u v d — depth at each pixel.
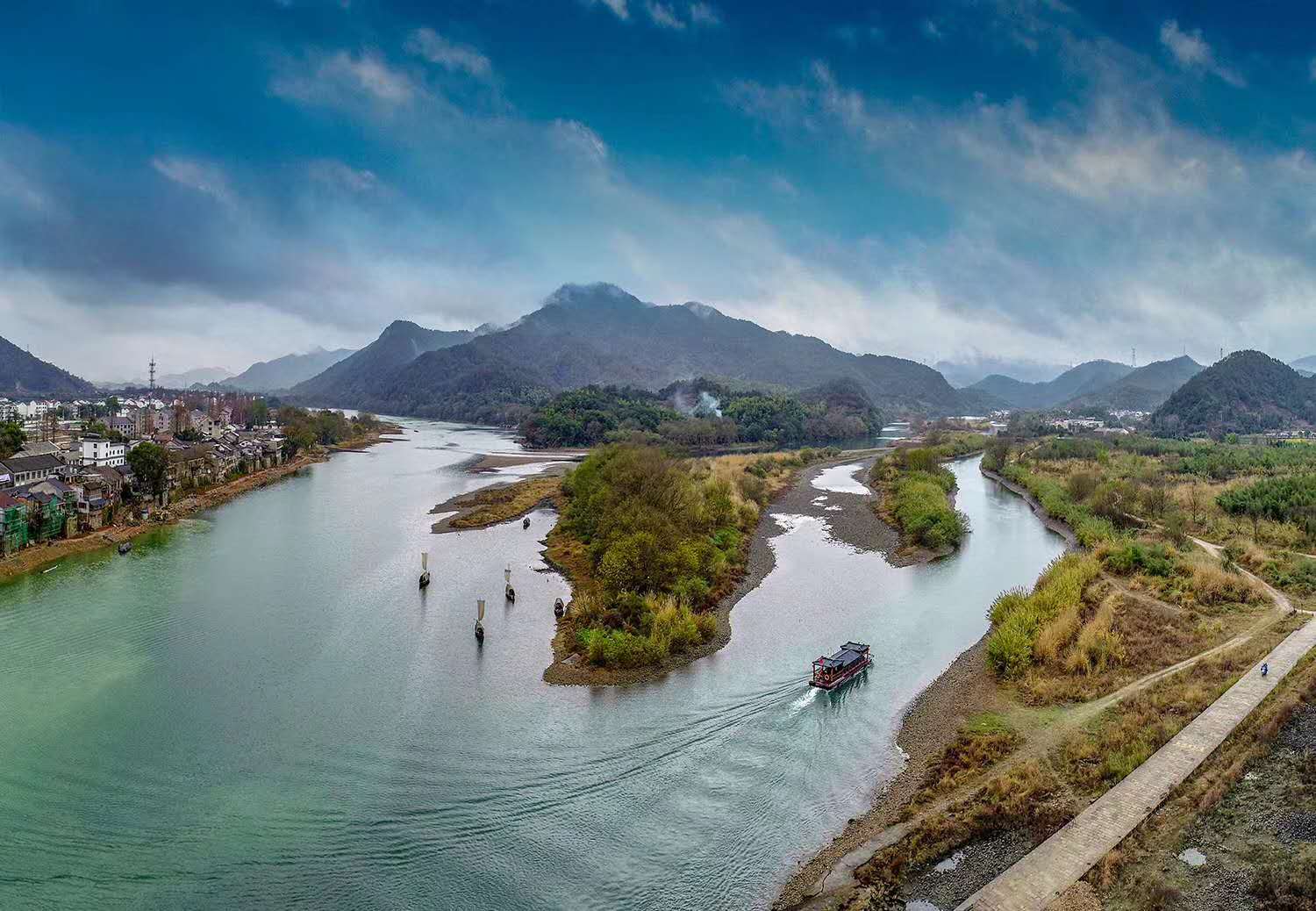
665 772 54.47
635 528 98.06
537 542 126.56
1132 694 59.19
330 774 54.50
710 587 94.50
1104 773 47.84
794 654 76.06
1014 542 128.88
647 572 89.62
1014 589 95.88
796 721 62.03
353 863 45.19
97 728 60.69
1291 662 60.81
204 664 73.69
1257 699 54.62
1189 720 52.47
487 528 138.25
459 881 43.56
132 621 85.25
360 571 107.31
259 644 78.81
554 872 44.31
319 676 71.12
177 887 43.12
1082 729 54.91
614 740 59.22
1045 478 185.88
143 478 147.75
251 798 51.56
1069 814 44.16
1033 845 42.38
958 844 43.62
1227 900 35.91
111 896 42.41
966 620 86.88
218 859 45.53
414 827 48.56
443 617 87.38
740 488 158.12
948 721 60.47
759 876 43.34
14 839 47.03
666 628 77.19
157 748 57.84
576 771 54.75
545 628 84.12
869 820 47.84
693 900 41.72
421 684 69.44
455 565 111.00
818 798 50.97
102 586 98.56
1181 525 116.94
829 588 99.19
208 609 89.75
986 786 48.53
